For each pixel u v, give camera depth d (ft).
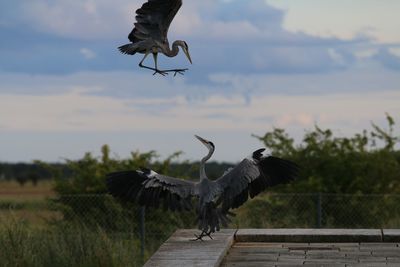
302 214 75.46
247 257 46.50
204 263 41.09
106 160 76.64
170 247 45.73
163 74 38.75
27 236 54.90
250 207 75.00
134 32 38.93
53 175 76.23
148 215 69.87
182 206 38.91
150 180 38.81
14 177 305.94
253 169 39.37
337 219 76.23
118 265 53.83
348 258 45.93
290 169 39.60
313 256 46.62
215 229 38.55
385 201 76.33
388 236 50.65
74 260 52.26
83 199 70.08
